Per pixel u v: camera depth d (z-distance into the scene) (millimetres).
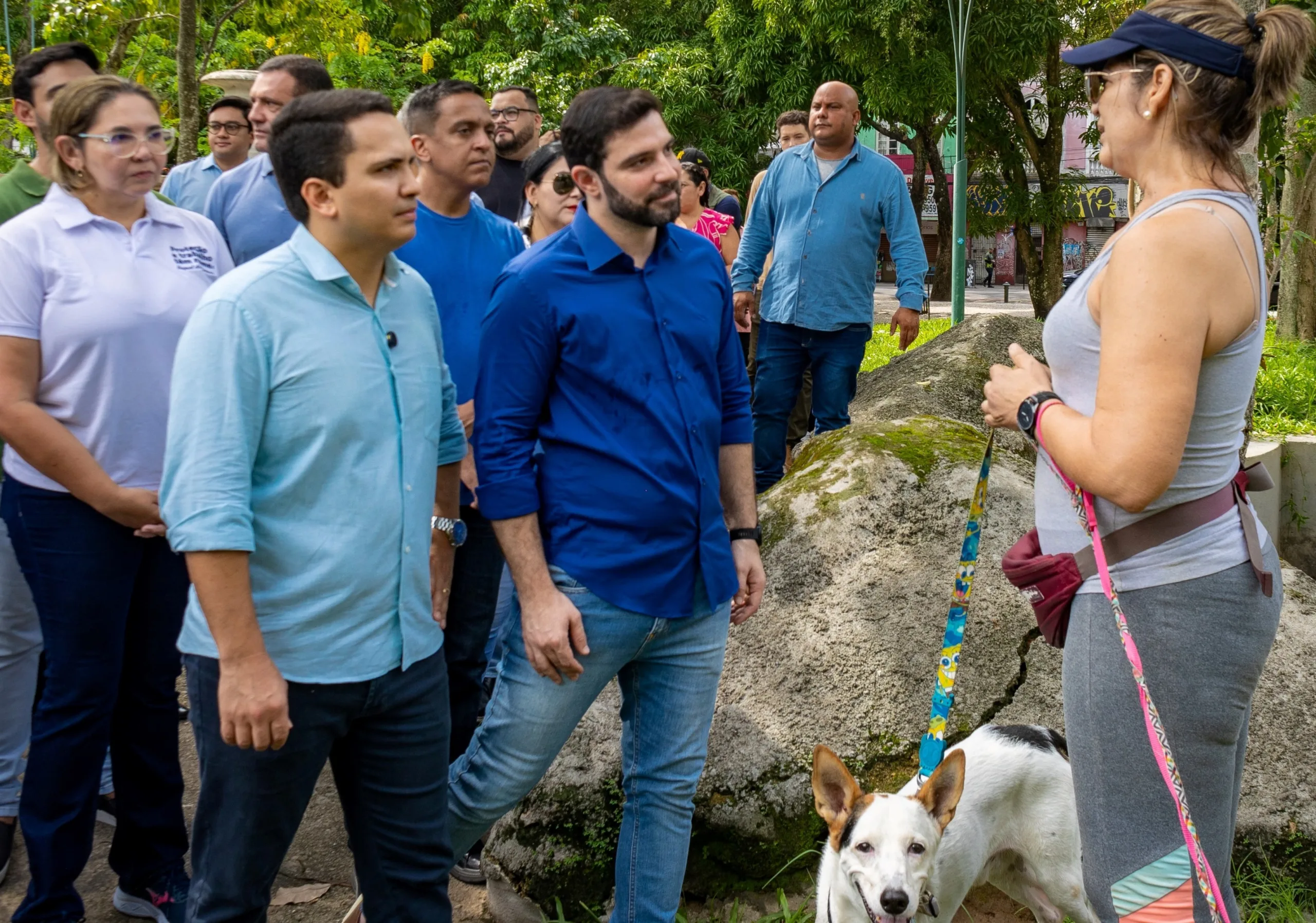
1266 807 3480
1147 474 1987
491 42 24344
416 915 2547
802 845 3514
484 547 3646
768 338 6016
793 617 3963
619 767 3531
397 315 2430
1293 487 6777
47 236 2943
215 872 2352
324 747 2352
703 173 6922
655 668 2855
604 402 2670
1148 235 2018
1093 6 19500
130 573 3025
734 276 6297
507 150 5547
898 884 2670
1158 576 2148
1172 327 1972
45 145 3363
